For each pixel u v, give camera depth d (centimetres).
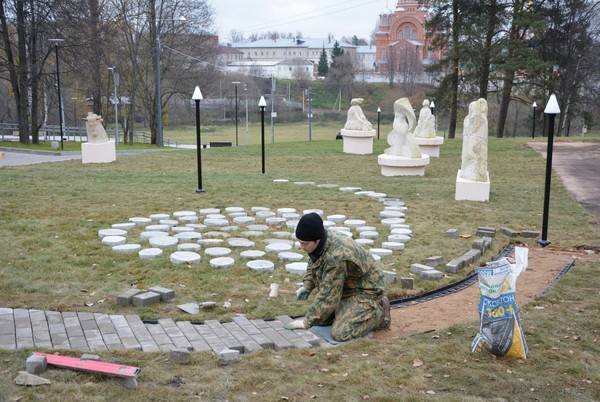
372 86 9519
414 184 1711
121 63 4603
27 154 3028
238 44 12950
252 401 430
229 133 7212
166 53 4319
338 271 552
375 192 1544
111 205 1295
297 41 12569
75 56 3503
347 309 570
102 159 2278
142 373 466
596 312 646
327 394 444
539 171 2047
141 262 830
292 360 505
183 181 1717
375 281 579
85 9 3519
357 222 1112
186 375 470
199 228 1068
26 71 3412
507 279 516
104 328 575
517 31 3994
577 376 483
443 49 4322
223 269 807
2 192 1438
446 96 4106
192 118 8219
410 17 9625
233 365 491
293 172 2006
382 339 570
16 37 3866
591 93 4650
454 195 1505
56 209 1229
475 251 898
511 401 439
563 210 1310
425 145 2583
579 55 4506
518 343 511
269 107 8588
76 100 5966
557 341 557
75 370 462
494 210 1297
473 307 680
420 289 731
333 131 7325
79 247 907
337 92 9481
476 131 1410
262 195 1460
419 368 494
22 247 902
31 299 659
